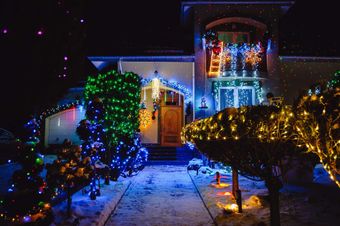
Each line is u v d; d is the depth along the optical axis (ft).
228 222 19.17
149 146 58.39
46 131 63.98
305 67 58.49
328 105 9.43
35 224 15.62
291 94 57.67
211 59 56.18
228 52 57.06
